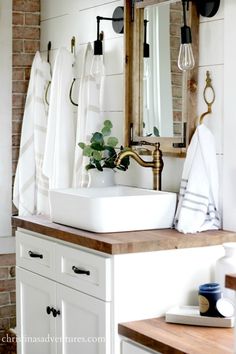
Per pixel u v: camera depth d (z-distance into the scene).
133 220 2.88
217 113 2.94
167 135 3.18
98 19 3.54
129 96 3.42
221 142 2.93
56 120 3.84
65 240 2.89
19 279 3.34
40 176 4.10
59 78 3.85
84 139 3.67
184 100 3.06
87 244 2.73
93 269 2.72
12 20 4.28
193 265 2.79
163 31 3.19
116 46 3.58
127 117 3.42
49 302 3.06
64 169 3.82
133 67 3.39
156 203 2.91
